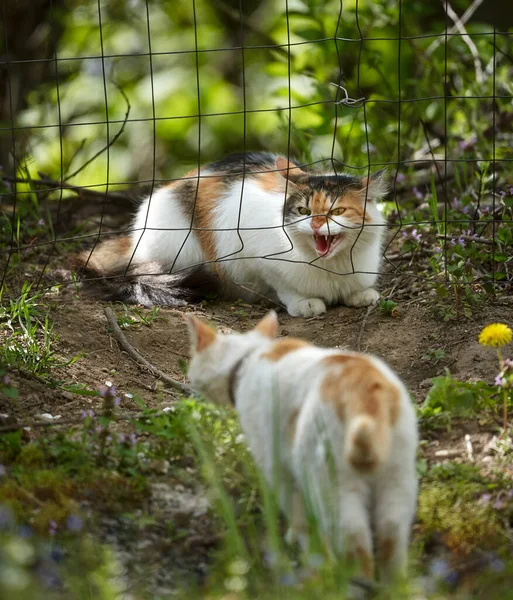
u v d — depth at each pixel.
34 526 5.54
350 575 4.63
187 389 7.57
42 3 16.05
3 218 10.73
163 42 17.98
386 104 12.79
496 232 9.51
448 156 11.99
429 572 5.38
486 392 6.89
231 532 5.30
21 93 16.05
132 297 9.36
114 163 17.38
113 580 5.23
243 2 18.48
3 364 7.38
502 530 5.70
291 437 5.12
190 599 5.04
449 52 13.25
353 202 9.06
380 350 8.18
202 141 17.80
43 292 9.21
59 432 6.55
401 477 4.84
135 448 6.32
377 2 13.51
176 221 10.11
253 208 9.54
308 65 13.99
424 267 9.60
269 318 6.19
